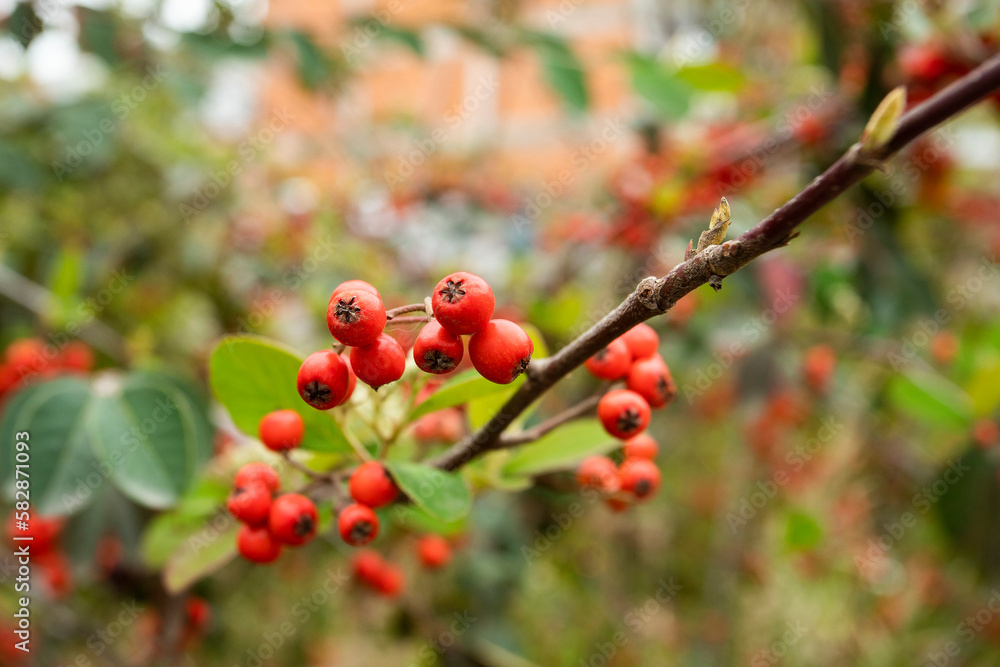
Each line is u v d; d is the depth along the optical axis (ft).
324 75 9.92
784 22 14.87
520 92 19.62
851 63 9.62
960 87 2.77
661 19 16.42
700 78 10.95
